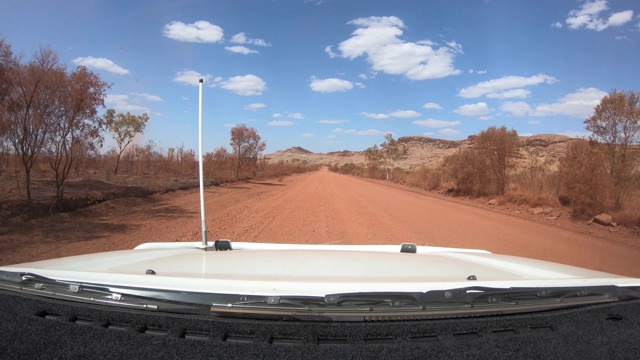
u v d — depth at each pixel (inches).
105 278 68.9
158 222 476.4
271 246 129.7
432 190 1284.4
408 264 90.0
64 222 442.0
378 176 2635.3
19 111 467.8
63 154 537.0
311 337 57.6
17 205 452.1
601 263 317.7
